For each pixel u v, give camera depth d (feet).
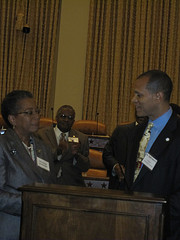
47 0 25.41
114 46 25.30
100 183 11.44
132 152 6.98
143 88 6.55
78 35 25.57
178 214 5.71
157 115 6.78
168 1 25.21
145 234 3.93
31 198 4.15
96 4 25.49
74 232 4.04
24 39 25.25
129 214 3.95
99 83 25.14
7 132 6.47
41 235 4.09
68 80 25.44
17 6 25.30
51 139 11.50
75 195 4.03
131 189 6.46
